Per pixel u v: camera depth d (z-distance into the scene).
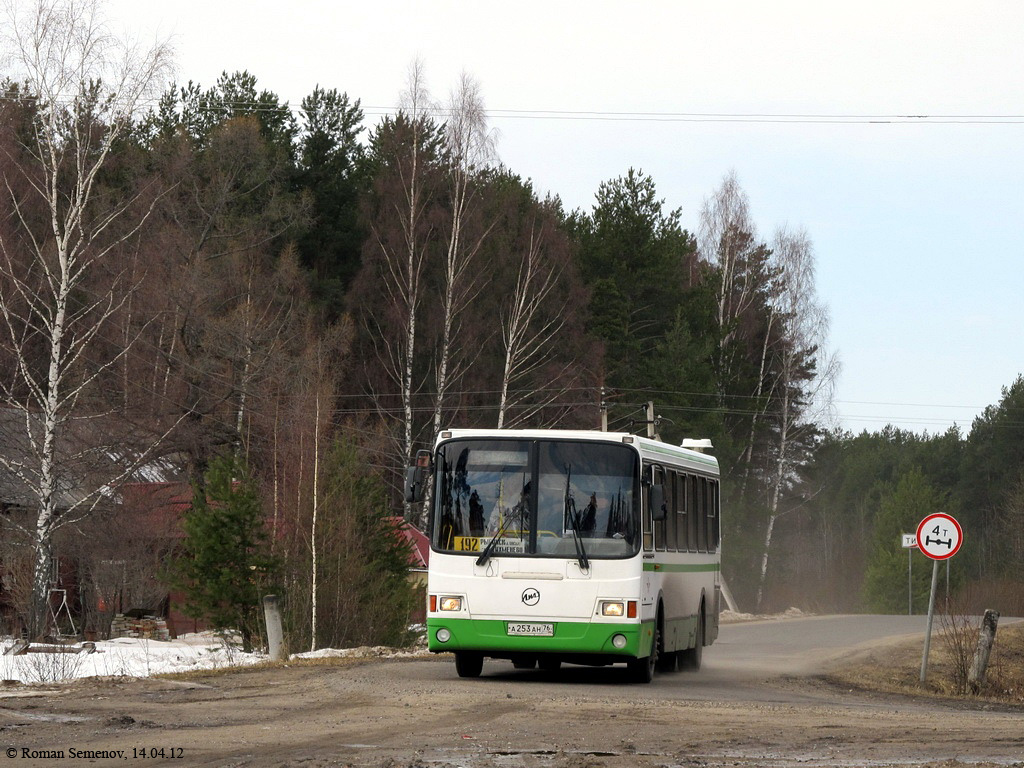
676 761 28.84
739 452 193.62
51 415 103.06
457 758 28.72
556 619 49.25
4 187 124.38
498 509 50.22
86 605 108.31
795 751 31.00
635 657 49.34
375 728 34.41
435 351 162.12
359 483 81.62
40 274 117.44
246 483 80.62
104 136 112.50
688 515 60.47
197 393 127.06
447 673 53.94
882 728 36.44
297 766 27.08
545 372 164.50
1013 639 85.62
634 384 180.88
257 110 174.38
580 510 49.91
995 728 37.47
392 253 160.38
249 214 157.12
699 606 62.75
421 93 157.00
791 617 144.12
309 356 132.50
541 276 164.00
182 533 109.31
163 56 109.88
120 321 122.62
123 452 117.81
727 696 46.97
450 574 50.00
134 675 53.72
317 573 77.44
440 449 51.12
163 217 138.88
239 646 80.06
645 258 193.62
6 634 100.56
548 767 27.53
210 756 28.61
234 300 143.62
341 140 174.88
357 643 78.06
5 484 114.75
